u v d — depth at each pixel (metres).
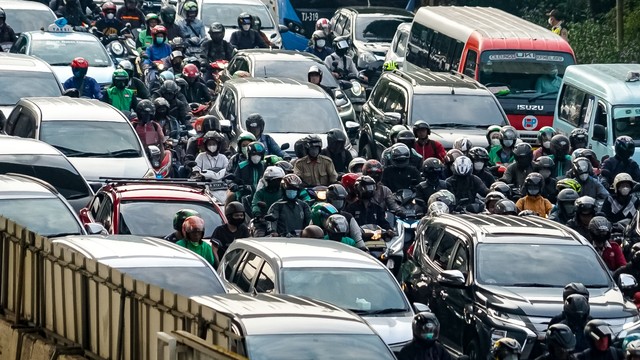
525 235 34.84
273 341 24.11
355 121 59.19
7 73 53.78
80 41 62.81
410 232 39.81
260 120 48.84
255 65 60.09
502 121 53.47
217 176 45.84
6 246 30.25
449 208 40.34
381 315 30.62
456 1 90.00
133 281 25.58
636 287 35.72
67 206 36.00
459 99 53.88
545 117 59.41
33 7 69.81
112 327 26.34
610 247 38.41
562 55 60.19
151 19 67.44
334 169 45.03
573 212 40.62
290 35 81.81
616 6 81.06
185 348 22.27
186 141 49.56
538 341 31.78
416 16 68.00
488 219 36.09
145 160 46.12
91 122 46.88
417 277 36.16
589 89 55.00
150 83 61.66
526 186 42.78
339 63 67.31
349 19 77.81
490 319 32.38
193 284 30.17
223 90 54.50
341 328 24.88
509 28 61.97
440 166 42.59
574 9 87.50
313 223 37.81
